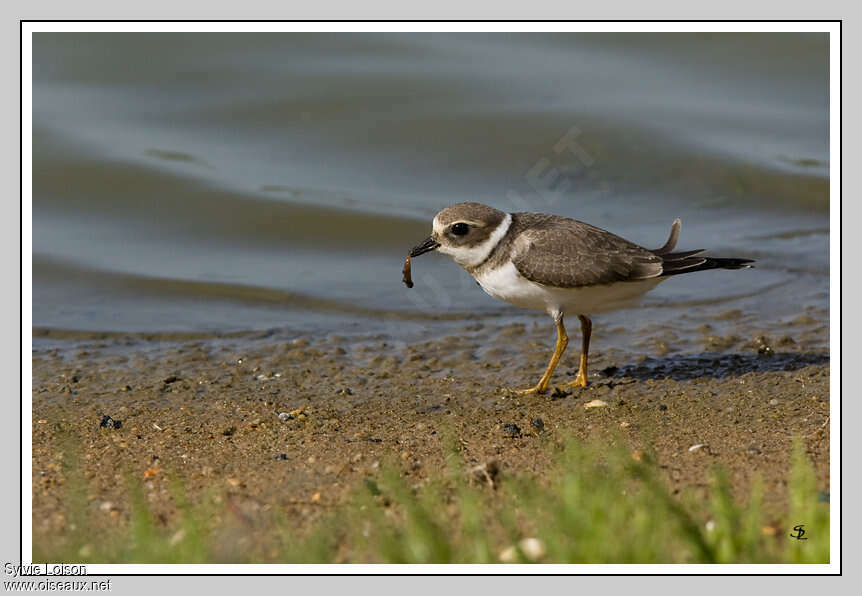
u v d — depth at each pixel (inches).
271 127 792.3
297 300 602.5
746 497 313.0
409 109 803.4
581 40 872.3
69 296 605.9
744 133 782.5
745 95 832.9
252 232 690.2
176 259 658.8
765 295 592.7
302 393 458.6
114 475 356.2
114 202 711.1
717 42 879.1
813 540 280.8
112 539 306.3
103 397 454.3
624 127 780.6
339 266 654.5
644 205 726.5
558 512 287.0
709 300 587.8
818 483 319.6
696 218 709.3
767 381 451.8
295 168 752.3
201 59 843.4
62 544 302.5
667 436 381.7
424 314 581.6
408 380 475.2
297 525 310.8
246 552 295.9
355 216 692.7
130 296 609.6
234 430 406.0
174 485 338.3
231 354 515.5
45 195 713.6
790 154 762.2
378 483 337.1
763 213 711.7
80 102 802.8
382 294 609.9
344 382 473.7
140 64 836.6
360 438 389.7
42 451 380.8
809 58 860.6
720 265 446.3
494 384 468.4
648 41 879.1
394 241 683.4
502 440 382.6
